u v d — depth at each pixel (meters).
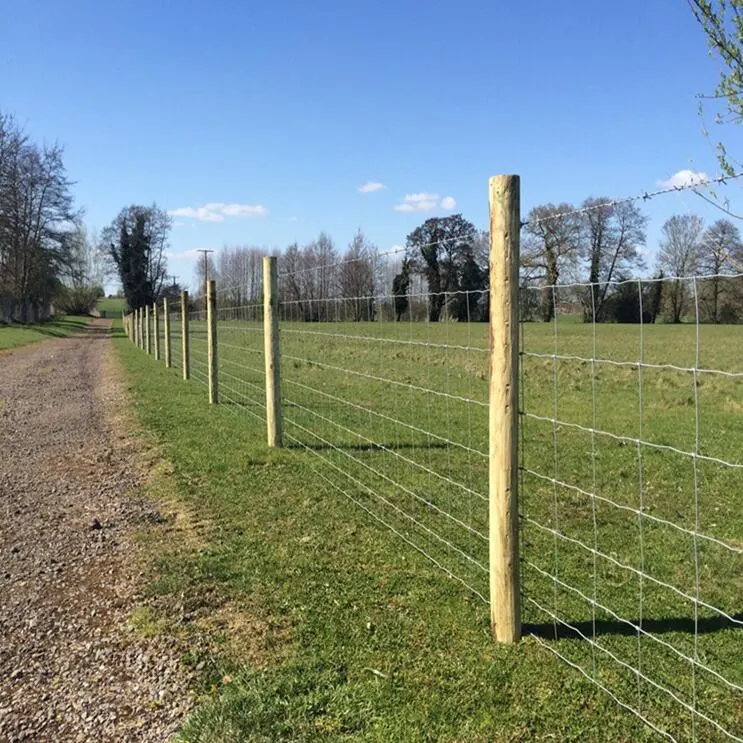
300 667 3.21
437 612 3.73
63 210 55.25
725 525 5.09
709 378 12.55
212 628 3.65
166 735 2.80
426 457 7.19
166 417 9.91
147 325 25.38
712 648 3.31
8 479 7.00
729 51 5.04
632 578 4.17
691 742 2.62
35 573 4.53
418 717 2.82
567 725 2.75
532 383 12.68
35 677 3.27
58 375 17.77
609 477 6.42
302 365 15.13
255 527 5.17
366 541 4.81
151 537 5.07
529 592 3.99
